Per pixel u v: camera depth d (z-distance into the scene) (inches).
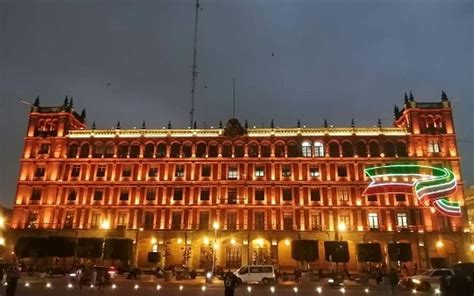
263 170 3432.6
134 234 3294.8
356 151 3437.5
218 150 3518.7
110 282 1815.9
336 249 2834.6
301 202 3304.6
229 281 1045.8
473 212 4411.9
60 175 3503.9
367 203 3262.8
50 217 3383.4
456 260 3120.1
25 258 3184.1
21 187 3472.0
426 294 1550.2
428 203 3196.4
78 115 3937.0
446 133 3398.1
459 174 3284.9
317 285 2097.7
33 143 3612.2
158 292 1517.0
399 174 3289.9
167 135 3580.2
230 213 3339.1
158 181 3427.7
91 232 3319.4
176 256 3321.9
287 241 3240.7
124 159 3511.3
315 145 3491.6
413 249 3120.1
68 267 2999.5
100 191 3447.3
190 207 3351.4
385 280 2084.2
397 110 3826.3
